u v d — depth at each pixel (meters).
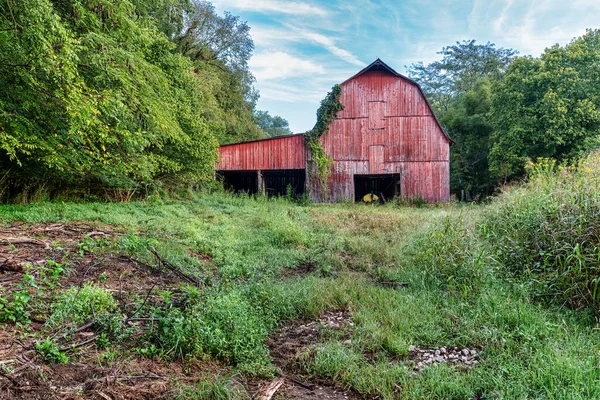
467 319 3.86
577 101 18.67
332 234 9.45
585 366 2.80
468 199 25.28
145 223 7.86
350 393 2.79
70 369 2.48
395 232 9.40
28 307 3.16
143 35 8.31
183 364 2.90
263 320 3.95
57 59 6.12
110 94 7.22
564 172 8.27
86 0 7.08
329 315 4.32
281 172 23.78
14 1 5.66
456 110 29.67
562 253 4.61
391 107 19.08
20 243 4.86
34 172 8.78
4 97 6.94
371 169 19.16
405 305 4.32
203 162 13.72
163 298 3.76
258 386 2.77
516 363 2.97
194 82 14.45
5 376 2.23
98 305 3.36
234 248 7.14
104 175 10.24
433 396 2.66
